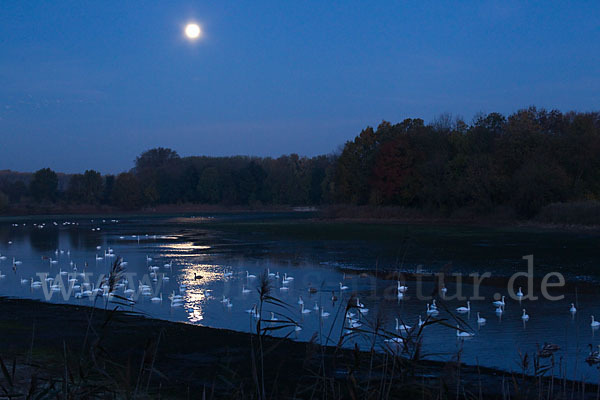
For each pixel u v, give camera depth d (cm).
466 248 4734
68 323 2122
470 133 9181
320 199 16000
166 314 2403
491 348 1797
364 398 580
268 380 1341
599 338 1900
